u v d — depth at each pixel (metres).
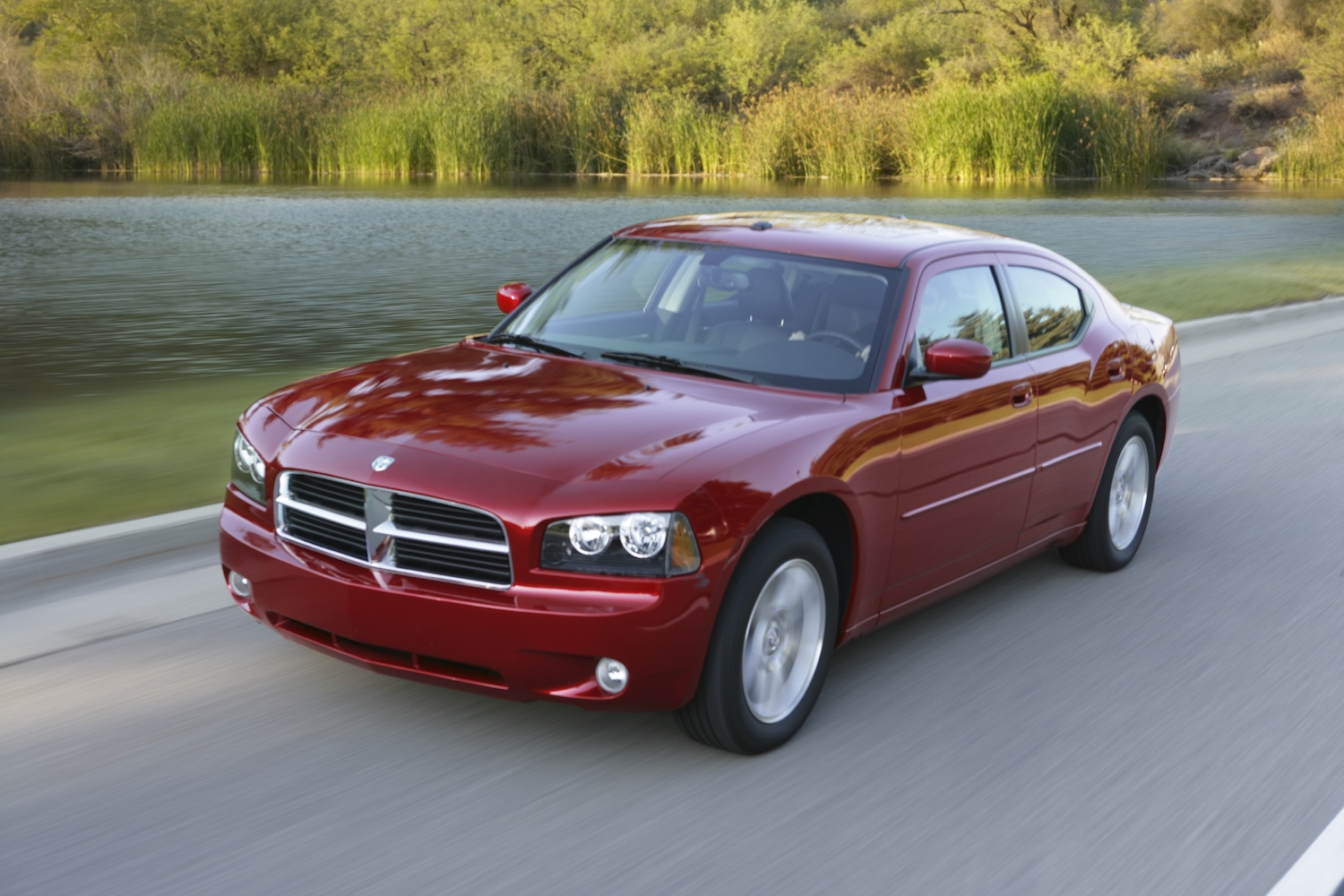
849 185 37.59
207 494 6.61
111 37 68.94
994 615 5.82
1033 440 5.52
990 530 5.41
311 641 4.30
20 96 42.81
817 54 67.81
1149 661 5.30
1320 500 7.99
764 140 41.97
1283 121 51.81
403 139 42.28
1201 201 34.19
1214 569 6.59
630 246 5.79
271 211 26.53
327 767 4.11
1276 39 59.56
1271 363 13.23
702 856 3.62
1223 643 5.54
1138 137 43.06
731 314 5.18
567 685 3.97
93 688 4.65
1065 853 3.71
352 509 4.18
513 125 43.56
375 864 3.52
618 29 71.56
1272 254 21.84
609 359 5.09
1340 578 6.48
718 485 4.02
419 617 4.00
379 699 4.64
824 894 3.45
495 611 3.91
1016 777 4.21
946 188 36.94
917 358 4.98
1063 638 5.55
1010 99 41.84
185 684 4.72
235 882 3.41
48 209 26.58
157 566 5.83
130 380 10.31
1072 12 62.22
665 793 4.00
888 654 5.30
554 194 32.78
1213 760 4.38
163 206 27.52
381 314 13.98
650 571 3.91
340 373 5.09
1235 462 8.93
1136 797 4.08
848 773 4.20
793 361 4.92
